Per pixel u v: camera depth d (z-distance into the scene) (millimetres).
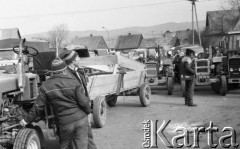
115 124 10023
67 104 5133
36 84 6609
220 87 15719
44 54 8547
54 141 7945
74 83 5176
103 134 8789
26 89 6289
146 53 38219
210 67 16469
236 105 12609
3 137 5691
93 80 9398
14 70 8828
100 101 9523
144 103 13031
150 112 11812
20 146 5508
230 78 16000
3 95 5840
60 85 5125
